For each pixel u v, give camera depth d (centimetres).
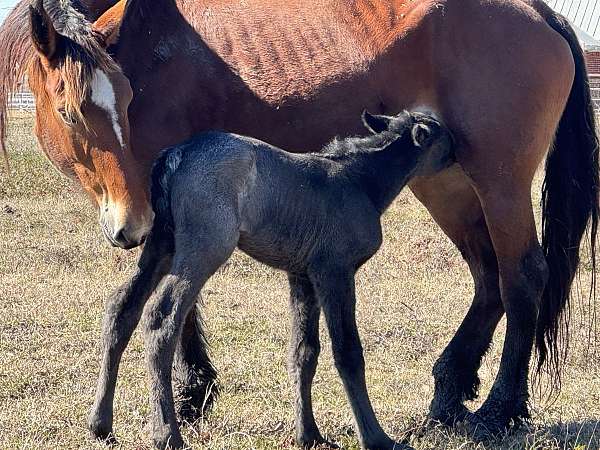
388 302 800
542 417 532
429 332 718
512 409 510
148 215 442
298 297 475
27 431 474
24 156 1404
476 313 550
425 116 502
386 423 519
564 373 619
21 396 547
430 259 971
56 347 645
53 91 445
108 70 437
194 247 421
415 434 501
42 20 432
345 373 446
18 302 762
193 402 508
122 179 437
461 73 516
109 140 437
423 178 546
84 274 883
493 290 549
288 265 458
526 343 515
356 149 477
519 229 518
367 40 522
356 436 486
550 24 554
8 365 596
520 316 515
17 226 1079
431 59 519
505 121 512
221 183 423
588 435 493
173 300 419
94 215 1132
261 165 438
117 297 443
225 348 662
